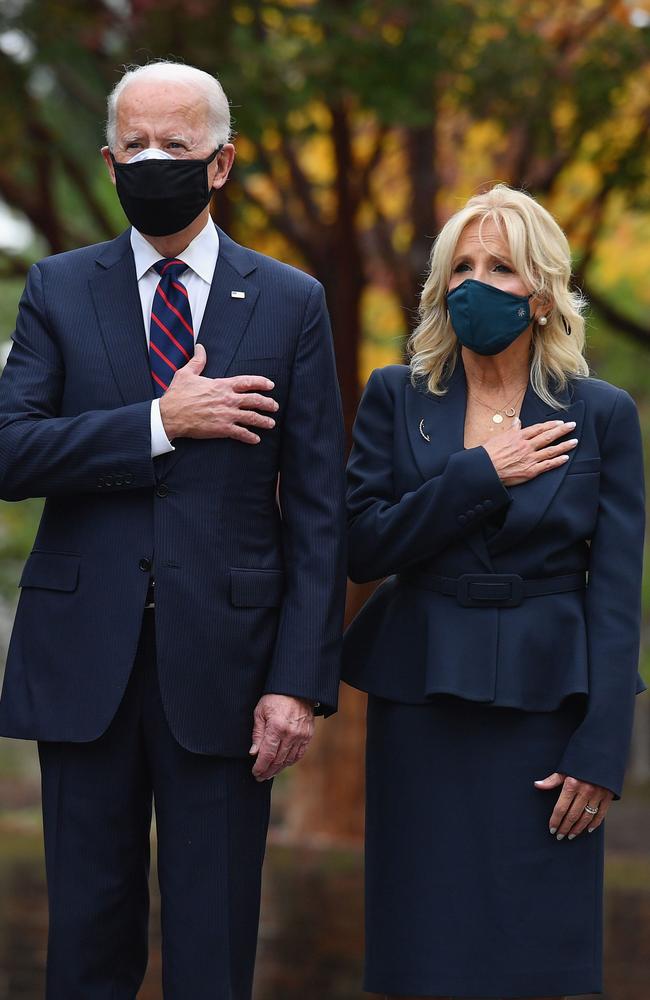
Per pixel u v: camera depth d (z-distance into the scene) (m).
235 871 12.47
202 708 12.23
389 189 43.91
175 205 12.04
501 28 33.34
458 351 13.67
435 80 32.25
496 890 12.77
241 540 12.43
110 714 12.06
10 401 12.43
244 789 12.55
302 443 12.64
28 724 12.33
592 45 33.81
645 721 93.31
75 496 12.50
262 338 12.56
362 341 42.47
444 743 13.01
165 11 31.58
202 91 12.23
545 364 13.41
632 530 13.10
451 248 13.19
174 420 12.07
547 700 12.84
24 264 42.59
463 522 12.86
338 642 12.61
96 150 45.81
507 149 40.47
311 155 43.44
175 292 12.53
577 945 12.87
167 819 12.42
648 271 45.44
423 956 12.83
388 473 13.59
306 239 40.47
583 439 13.17
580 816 12.73
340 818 45.31
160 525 12.21
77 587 12.32
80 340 12.48
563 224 39.88
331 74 31.16
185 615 12.17
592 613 12.95
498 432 13.34
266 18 34.06
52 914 12.39
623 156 36.34
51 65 35.25
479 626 12.90
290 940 25.75
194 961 12.30
